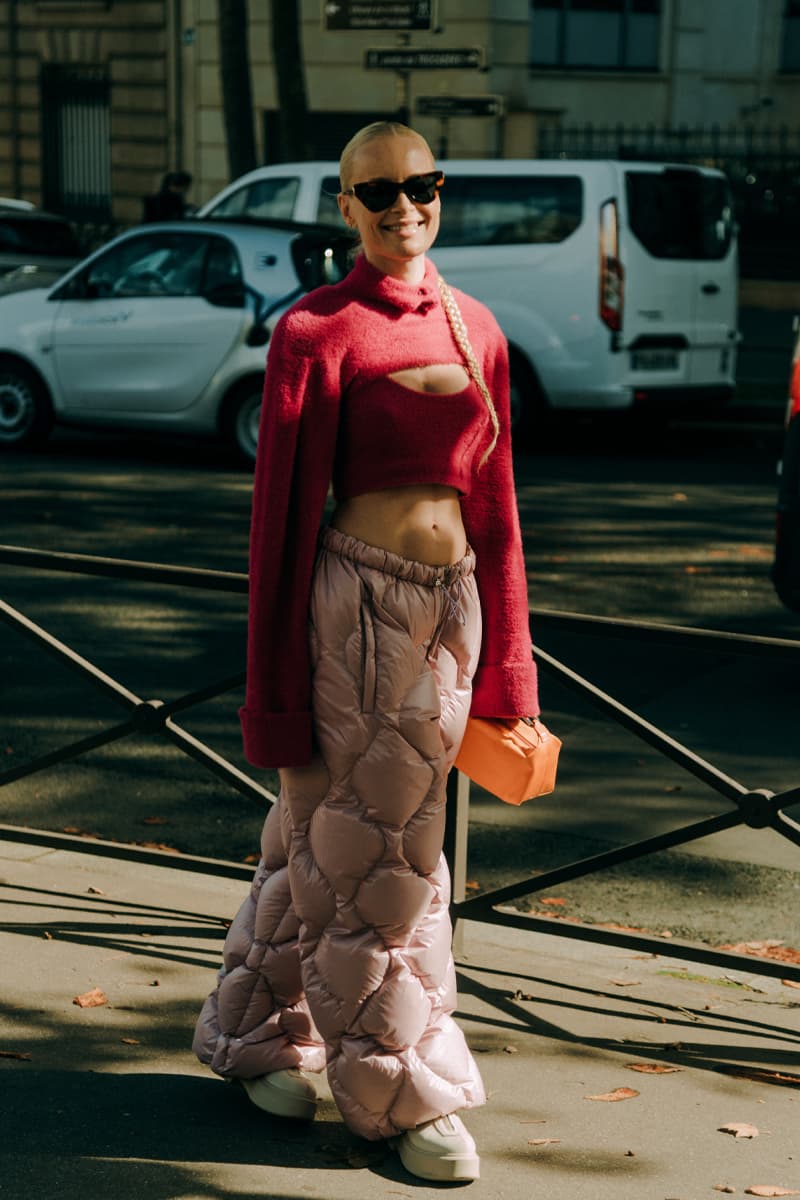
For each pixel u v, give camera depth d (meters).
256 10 27.59
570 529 10.73
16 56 30.55
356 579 3.03
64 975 4.01
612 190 13.76
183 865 4.49
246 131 19.58
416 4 16.95
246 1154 3.20
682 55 28.55
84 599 8.70
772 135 27.56
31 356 13.66
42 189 31.00
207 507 11.33
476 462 3.16
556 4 27.62
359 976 3.12
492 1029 3.84
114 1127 3.28
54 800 5.82
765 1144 3.32
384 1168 3.18
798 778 6.10
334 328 2.95
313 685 3.07
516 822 5.70
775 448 14.99
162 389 13.22
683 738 6.59
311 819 3.14
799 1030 3.94
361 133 3.00
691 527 10.89
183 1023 3.78
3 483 12.16
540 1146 3.28
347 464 3.03
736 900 5.08
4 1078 3.46
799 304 24.38
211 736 6.58
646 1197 3.09
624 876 5.27
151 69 29.12
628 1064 3.67
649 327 14.03
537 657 4.08
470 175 14.12
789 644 3.80
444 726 3.11
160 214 19.86
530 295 14.02
